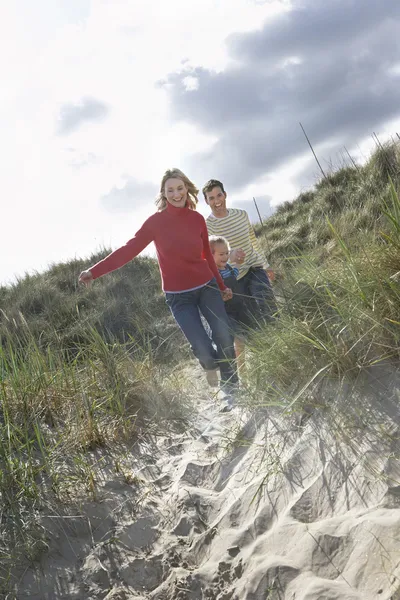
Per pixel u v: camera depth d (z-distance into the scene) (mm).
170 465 2990
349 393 2262
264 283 4098
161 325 7387
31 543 2223
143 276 9938
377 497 1721
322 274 2971
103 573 2125
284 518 1940
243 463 2568
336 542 1649
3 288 11188
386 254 2500
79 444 3164
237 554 1971
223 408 3502
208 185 4246
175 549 2193
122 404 3719
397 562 1415
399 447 1840
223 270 4129
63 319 8477
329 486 1941
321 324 2596
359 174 7859
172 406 3770
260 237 9336
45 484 2652
